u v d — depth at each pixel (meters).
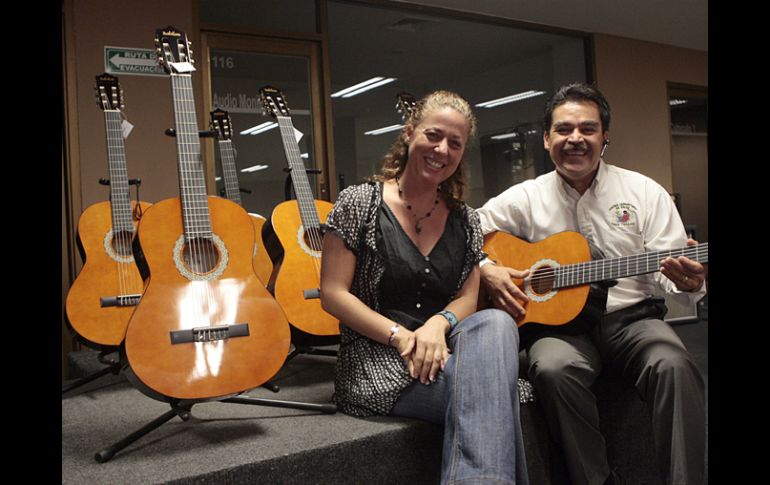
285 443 1.68
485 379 1.64
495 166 6.13
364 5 5.16
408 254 1.87
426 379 1.74
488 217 2.43
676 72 6.76
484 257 2.06
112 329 2.63
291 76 4.85
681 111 7.14
